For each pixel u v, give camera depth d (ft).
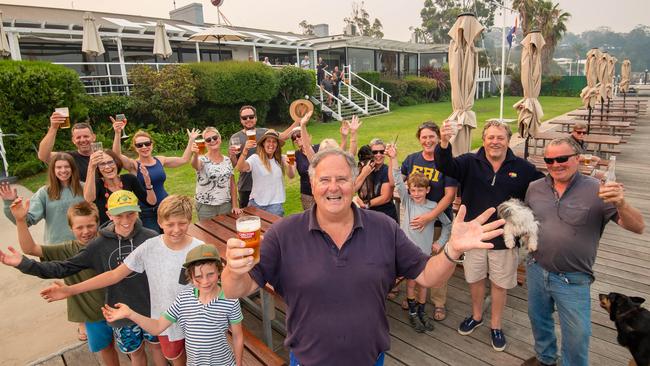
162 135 42.55
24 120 33.53
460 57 14.52
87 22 41.86
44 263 7.56
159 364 9.09
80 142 12.30
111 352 9.35
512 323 11.12
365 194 12.13
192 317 7.54
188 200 8.25
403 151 37.32
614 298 8.40
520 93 119.03
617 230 17.26
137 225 8.65
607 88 43.57
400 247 5.44
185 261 7.45
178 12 79.05
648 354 7.70
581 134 22.16
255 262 4.75
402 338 10.67
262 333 11.42
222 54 70.44
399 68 107.65
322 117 63.31
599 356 9.58
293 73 56.95
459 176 10.07
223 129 48.98
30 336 11.76
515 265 9.66
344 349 5.12
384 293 5.36
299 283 5.11
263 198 14.44
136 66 46.83
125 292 8.54
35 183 30.71
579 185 7.78
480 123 56.39
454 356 9.88
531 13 119.75
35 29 43.75
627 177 25.26
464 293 12.92
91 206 9.05
